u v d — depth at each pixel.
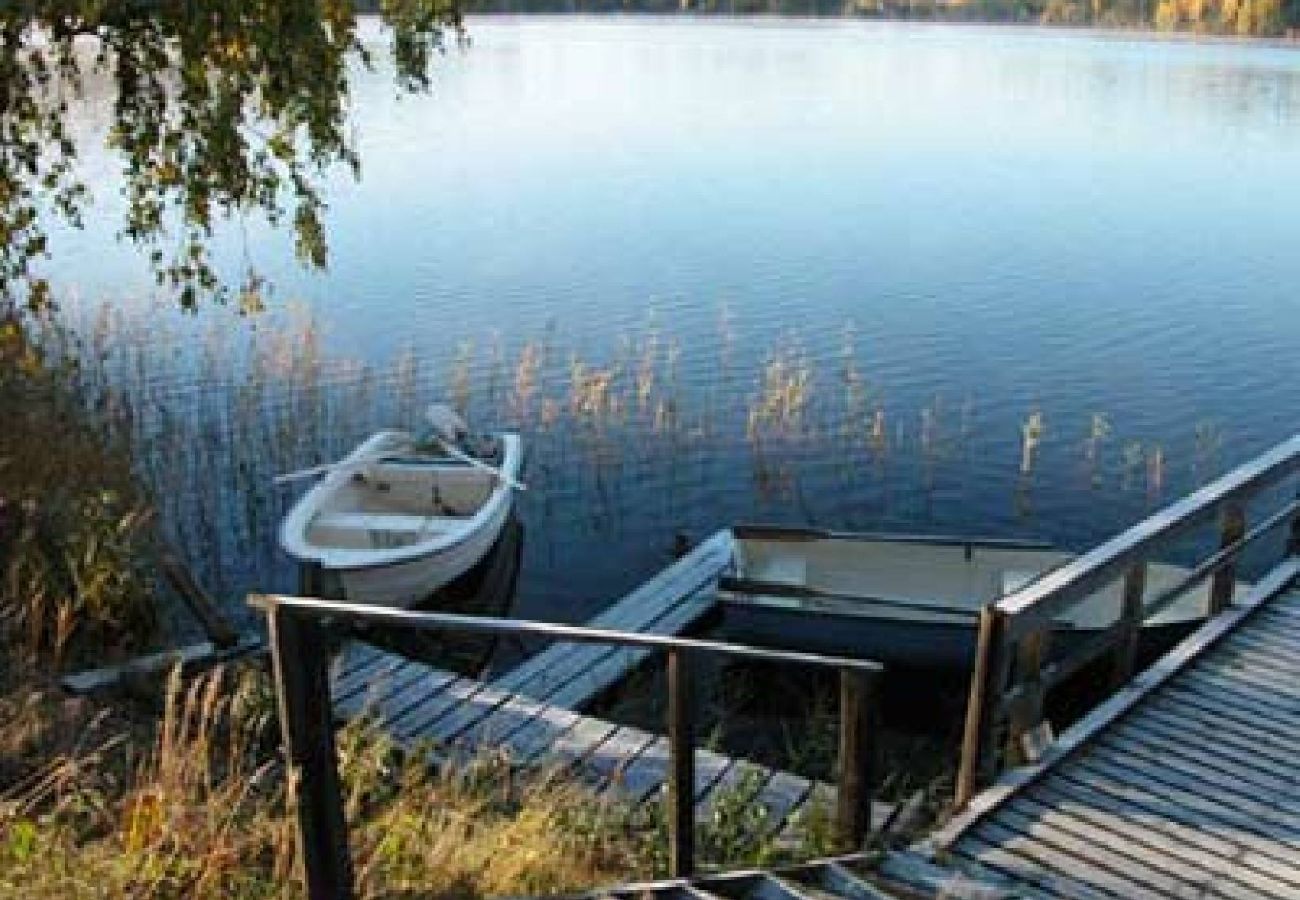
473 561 9.95
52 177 7.24
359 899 3.69
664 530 12.03
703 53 68.19
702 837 4.82
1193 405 14.95
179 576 6.99
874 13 118.69
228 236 22.55
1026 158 33.97
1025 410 14.75
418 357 15.95
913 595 9.96
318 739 3.03
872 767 4.32
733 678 9.04
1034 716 4.86
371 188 28.06
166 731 4.20
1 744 4.80
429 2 7.00
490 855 4.19
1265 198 28.14
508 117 40.72
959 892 3.96
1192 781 4.75
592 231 24.11
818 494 12.73
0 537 7.22
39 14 6.20
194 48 6.30
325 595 8.35
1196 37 89.31
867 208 26.84
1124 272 21.23
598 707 8.23
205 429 12.98
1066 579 4.77
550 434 13.63
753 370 15.76
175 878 3.51
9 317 9.23
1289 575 6.73
